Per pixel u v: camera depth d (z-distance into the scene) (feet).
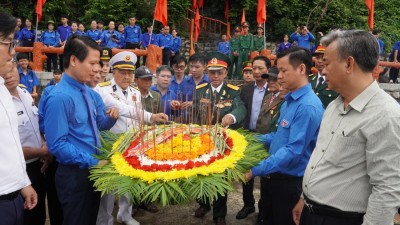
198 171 6.57
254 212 12.18
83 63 7.12
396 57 32.45
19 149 6.13
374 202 4.88
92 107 7.82
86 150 7.43
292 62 7.23
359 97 5.20
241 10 49.96
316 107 7.09
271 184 7.98
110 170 6.94
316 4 47.91
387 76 35.14
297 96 7.29
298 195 7.59
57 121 6.86
